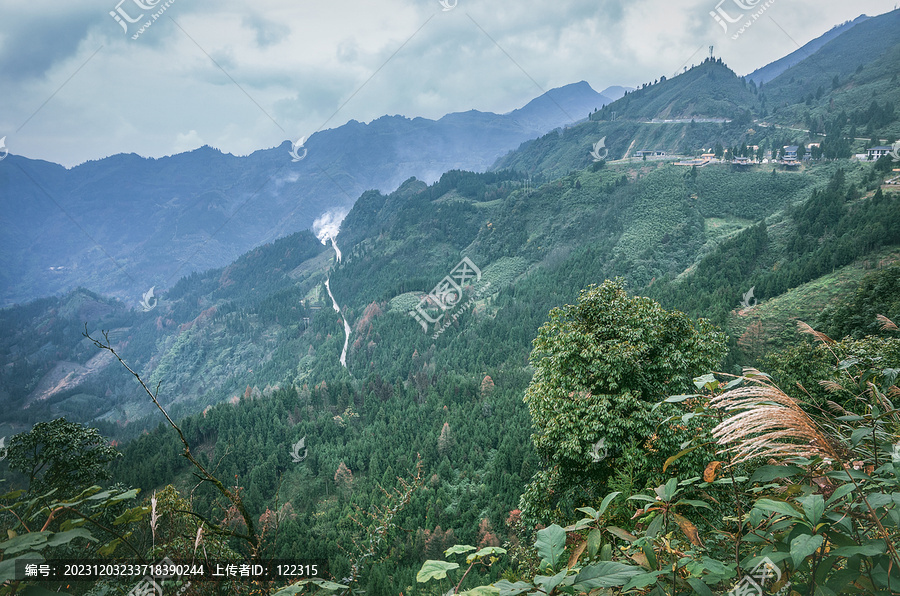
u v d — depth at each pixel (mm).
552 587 1708
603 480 12656
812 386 19844
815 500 1652
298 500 87500
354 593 3254
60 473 11906
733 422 1881
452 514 67062
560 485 13586
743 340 82500
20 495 2074
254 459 98375
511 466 77812
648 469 9375
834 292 87688
